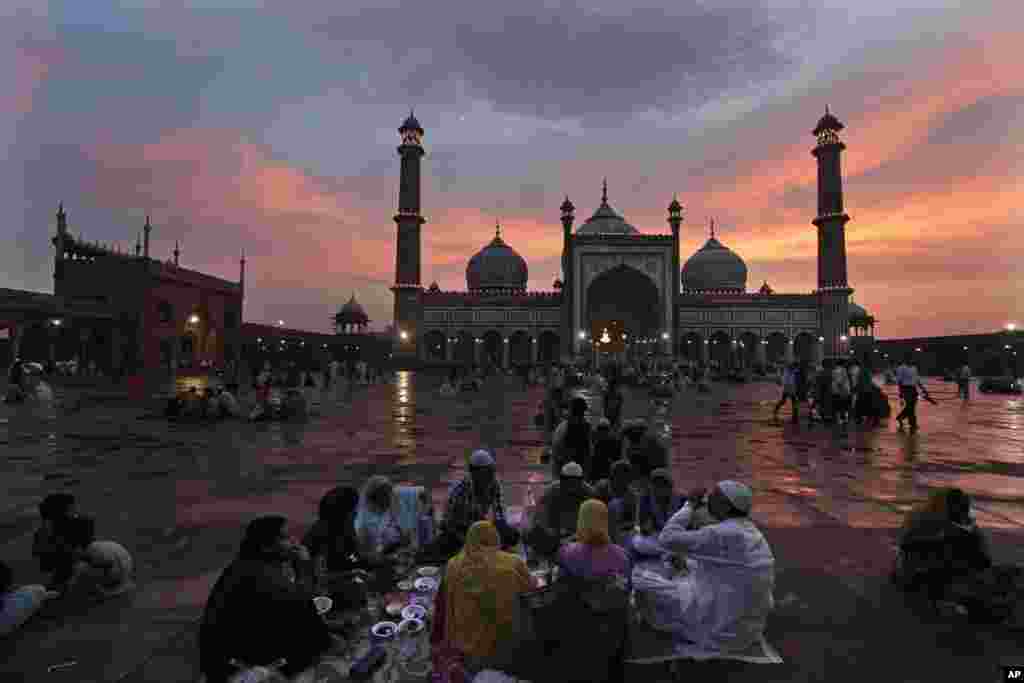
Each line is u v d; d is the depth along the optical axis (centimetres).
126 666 295
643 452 461
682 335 5228
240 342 4334
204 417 1352
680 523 368
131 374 3111
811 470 785
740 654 308
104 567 368
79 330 3269
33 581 398
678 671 294
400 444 1004
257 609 276
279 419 1375
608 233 5109
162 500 609
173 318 3638
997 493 652
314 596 357
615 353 5425
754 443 1042
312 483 690
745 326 5191
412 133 5162
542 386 3206
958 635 331
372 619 351
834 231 4962
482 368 4409
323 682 284
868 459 870
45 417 1362
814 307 5134
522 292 5341
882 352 6012
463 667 282
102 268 3422
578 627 263
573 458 582
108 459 842
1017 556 453
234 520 539
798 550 468
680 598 322
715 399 2244
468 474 456
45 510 377
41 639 320
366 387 2953
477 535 299
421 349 5094
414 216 5050
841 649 316
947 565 367
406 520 441
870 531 518
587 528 281
